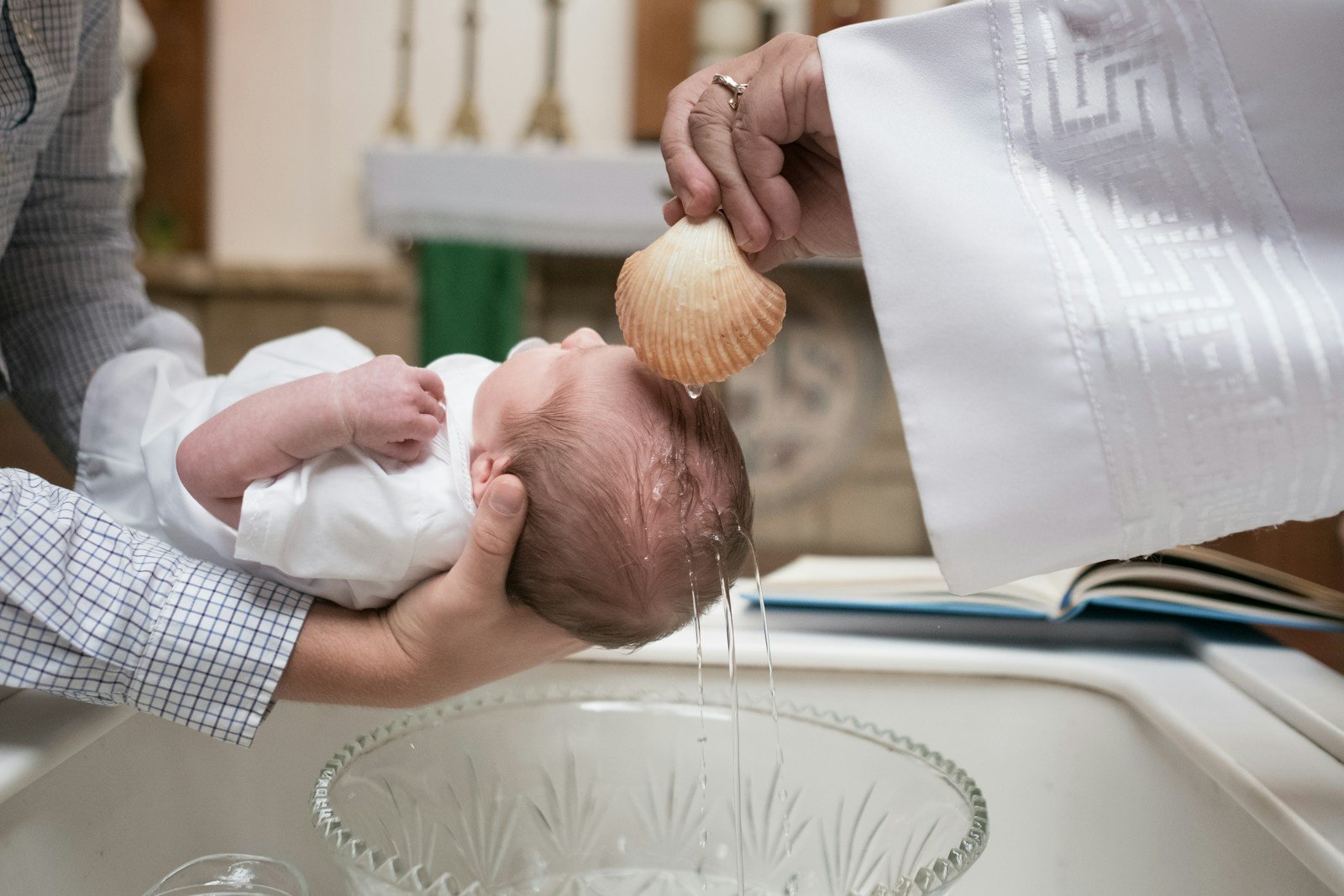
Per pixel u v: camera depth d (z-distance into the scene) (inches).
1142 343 22.1
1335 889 23.1
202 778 30.6
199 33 134.3
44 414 38.9
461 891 24.9
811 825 32.2
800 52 25.5
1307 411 21.9
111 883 27.6
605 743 34.0
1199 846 29.7
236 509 30.0
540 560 29.0
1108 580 37.1
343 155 139.3
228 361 129.9
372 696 28.6
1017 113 23.8
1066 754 34.9
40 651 26.5
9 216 34.2
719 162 25.5
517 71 136.1
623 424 29.3
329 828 24.3
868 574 40.1
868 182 23.4
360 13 136.5
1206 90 23.2
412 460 30.2
